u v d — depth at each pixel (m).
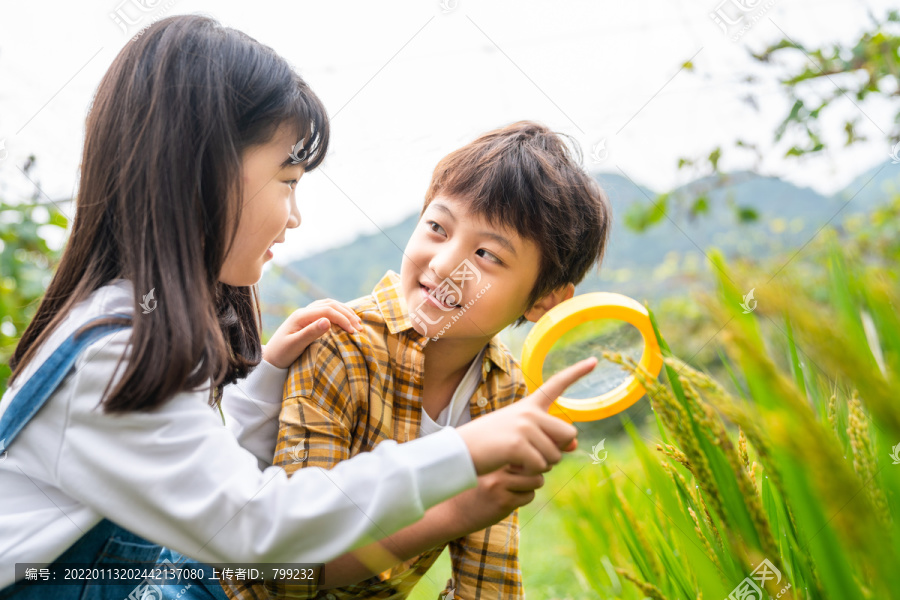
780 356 0.63
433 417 1.00
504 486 0.66
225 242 0.75
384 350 0.95
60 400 0.68
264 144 0.77
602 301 0.76
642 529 0.76
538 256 0.93
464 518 0.69
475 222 0.88
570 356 0.82
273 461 0.87
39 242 1.81
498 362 1.02
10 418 0.69
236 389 0.94
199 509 0.61
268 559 0.61
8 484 0.69
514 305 0.94
